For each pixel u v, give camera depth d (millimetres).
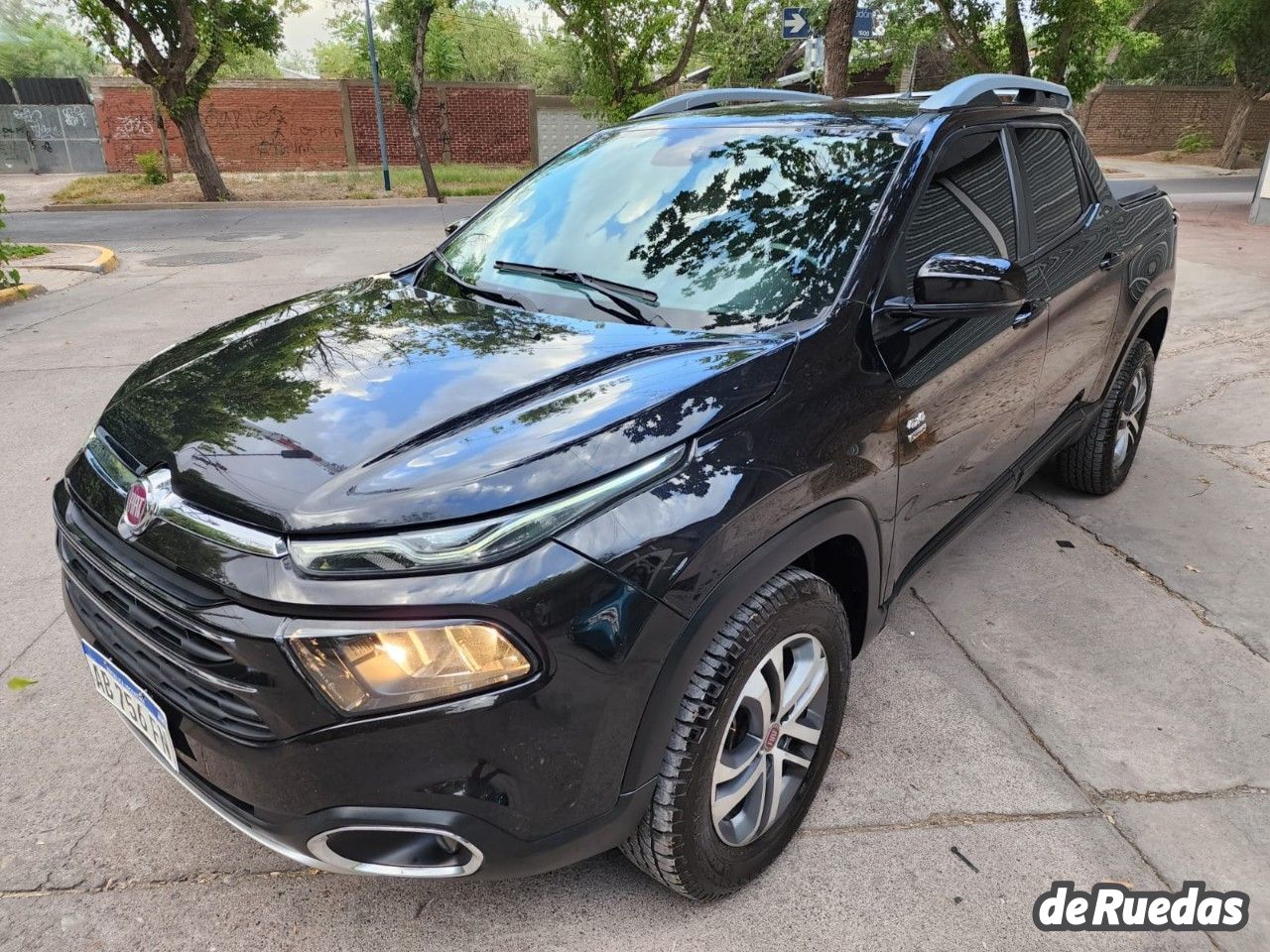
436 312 2463
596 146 3189
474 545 1542
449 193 21344
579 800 1666
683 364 1981
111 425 2078
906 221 2398
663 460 1739
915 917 2045
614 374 1957
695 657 1729
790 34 11141
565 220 2834
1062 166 3408
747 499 1793
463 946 1967
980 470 2873
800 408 1982
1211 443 4988
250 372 2139
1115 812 2365
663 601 1650
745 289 2322
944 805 2381
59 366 6383
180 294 9070
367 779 1549
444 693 1517
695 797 1811
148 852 2205
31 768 2482
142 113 25031
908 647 3104
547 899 2086
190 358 2352
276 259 11344
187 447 1817
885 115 2773
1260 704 2809
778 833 2129
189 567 1630
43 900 2062
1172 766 2537
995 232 2826
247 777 1613
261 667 1529
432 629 1499
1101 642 3141
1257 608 3355
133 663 1808
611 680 1613
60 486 2203
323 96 25422
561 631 1554
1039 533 3959
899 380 2250
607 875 2160
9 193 21812
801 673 2059
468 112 26484
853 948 1968
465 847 1610
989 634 3186
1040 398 3168
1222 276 9422
